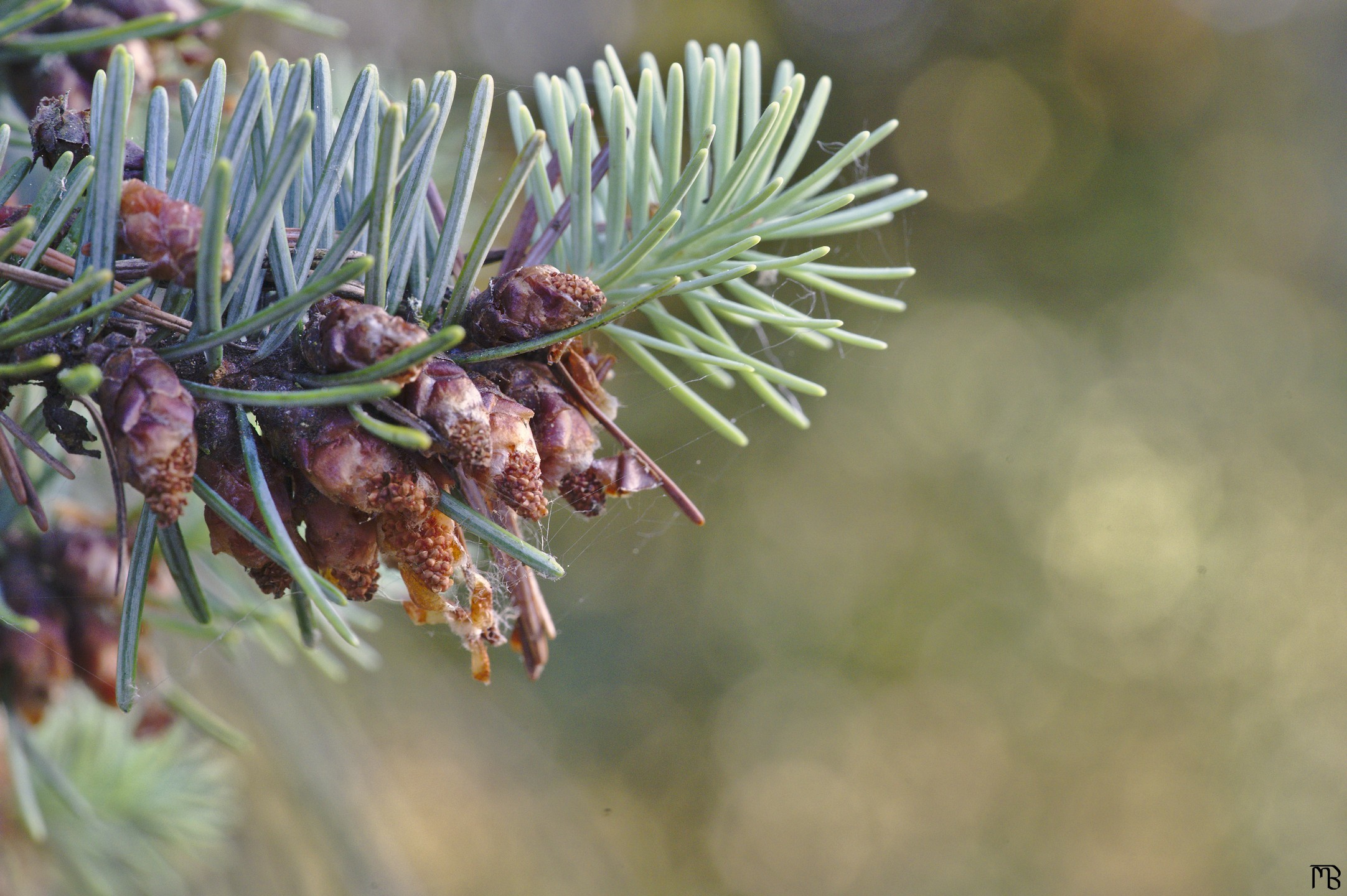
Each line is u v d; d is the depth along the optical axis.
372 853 0.89
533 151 0.38
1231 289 2.03
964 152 1.98
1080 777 2.07
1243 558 2.01
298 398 0.37
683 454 1.77
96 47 0.44
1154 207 1.99
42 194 0.39
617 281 0.41
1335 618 1.99
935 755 2.13
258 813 0.82
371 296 0.38
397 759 1.42
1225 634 2.02
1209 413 2.02
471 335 0.39
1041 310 2.03
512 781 1.61
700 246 0.42
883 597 2.10
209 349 0.38
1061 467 2.03
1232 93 1.99
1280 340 2.03
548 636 0.42
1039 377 2.04
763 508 2.09
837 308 1.56
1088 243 2.00
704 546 2.09
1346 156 2.03
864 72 1.91
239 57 0.57
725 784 2.18
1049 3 1.92
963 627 2.09
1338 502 1.99
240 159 0.39
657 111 0.43
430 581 0.39
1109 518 2.02
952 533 2.07
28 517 0.46
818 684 2.15
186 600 0.39
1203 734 2.04
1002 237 2.02
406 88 0.52
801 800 2.24
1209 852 2.00
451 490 0.39
